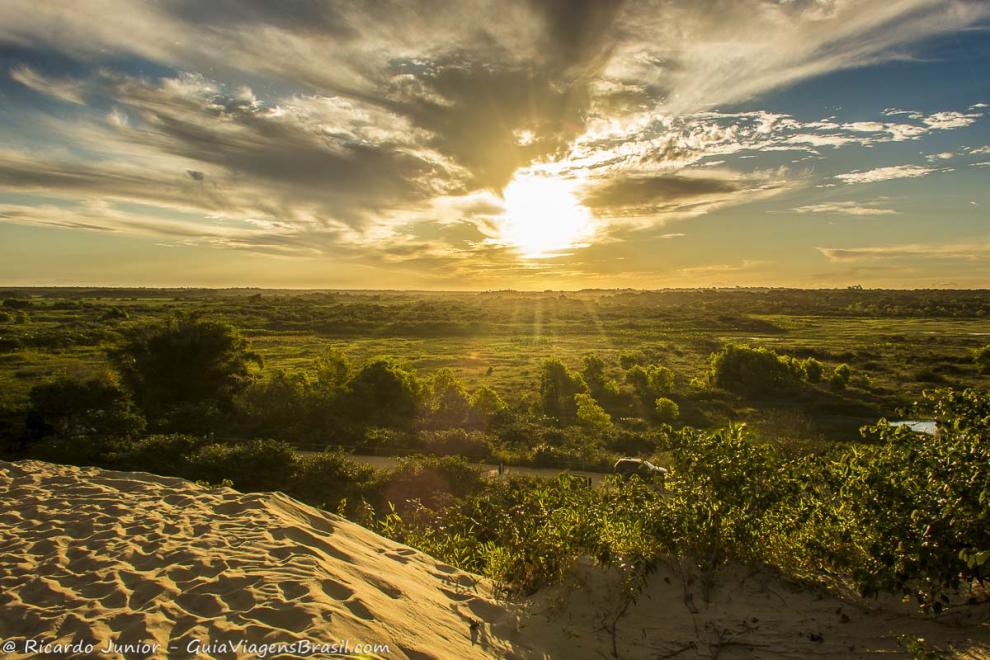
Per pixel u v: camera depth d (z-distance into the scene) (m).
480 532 8.27
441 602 4.83
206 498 6.57
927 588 4.77
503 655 4.23
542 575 5.43
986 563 4.47
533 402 31.67
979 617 4.59
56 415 22.02
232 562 4.59
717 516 5.48
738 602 5.15
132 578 4.35
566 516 6.42
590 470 20.14
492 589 5.45
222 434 23.73
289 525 5.54
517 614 4.94
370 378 28.05
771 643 4.59
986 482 4.52
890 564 4.74
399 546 6.14
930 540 4.59
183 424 24.30
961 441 4.95
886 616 4.88
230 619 3.66
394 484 16.52
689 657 4.49
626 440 24.16
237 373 28.56
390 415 26.61
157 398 26.78
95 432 21.06
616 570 5.48
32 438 21.34
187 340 27.55
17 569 4.55
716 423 28.84
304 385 28.08
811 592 5.29
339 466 17.61
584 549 5.59
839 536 5.56
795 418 26.98
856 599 5.18
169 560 4.70
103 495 6.65
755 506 5.57
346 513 12.59
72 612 3.80
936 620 4.70
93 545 5.06
